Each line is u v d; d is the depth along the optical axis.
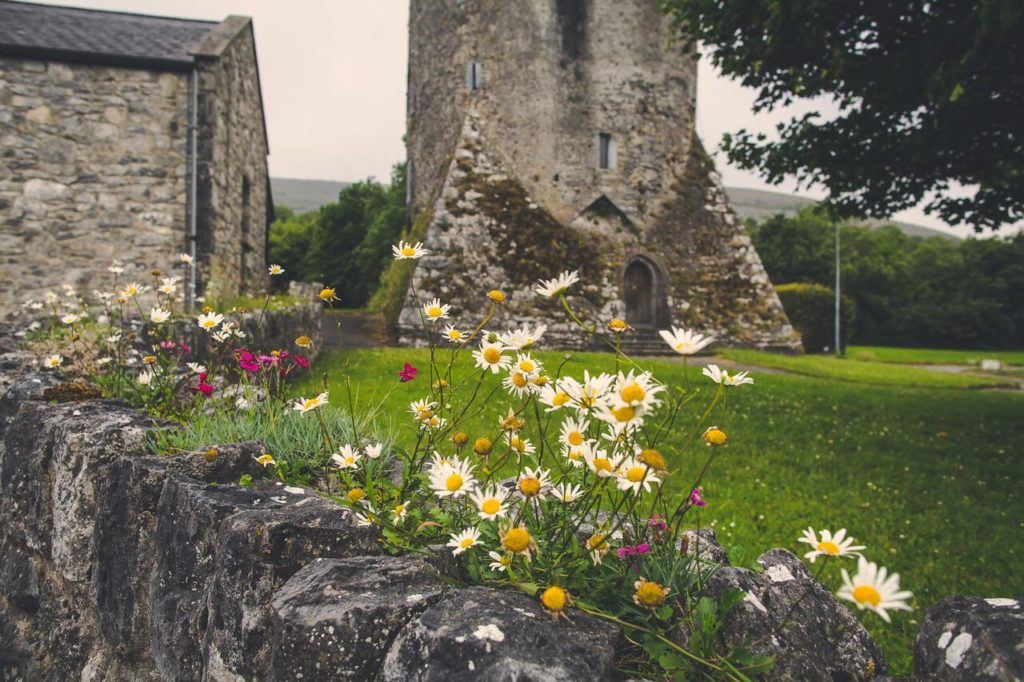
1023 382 18.02
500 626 1.42
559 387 1.84
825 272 46.75
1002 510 5.39
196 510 2.14
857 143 7.99
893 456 6.92
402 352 11.84
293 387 8.20
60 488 3.04
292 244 45.97
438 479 1.76
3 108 10.55
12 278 10.61
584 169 18.16
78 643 2.86
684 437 7.08
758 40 7.50
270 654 1.68
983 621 1.50
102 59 10.77
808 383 11.75
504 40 17.89
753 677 1.52
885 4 6.78
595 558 1.73
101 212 10.98
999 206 8.49
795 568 2.00
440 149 18.67
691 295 18.12
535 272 16.64
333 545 1.94
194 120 11.17
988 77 6.24
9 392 4.11
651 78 18.91
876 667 1.75
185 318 6.19
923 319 48.41
